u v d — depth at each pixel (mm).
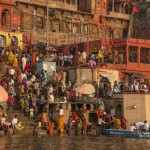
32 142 54906
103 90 86688
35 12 139000
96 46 123625
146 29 155375
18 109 74875
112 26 160500
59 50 111312
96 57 105312
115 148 50562
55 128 70750
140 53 119125
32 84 81875
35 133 64812
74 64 104750
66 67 104438
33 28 137875
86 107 78688
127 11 166625
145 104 75438
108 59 111312
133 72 116000
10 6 124062
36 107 72000
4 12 124188
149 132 65250
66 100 78375
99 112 73250
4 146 50125
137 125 70938
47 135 65375
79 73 94812
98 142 56875
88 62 101062
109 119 72500
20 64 94750
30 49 103062
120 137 64812
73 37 144750
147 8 156500
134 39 117250
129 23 163875
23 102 73312
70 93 79938
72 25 149875
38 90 78875
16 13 133875
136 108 76250
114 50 118062
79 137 63719
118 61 115062
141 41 118562
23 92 76062
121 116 78375
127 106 77250
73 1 151375
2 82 81688
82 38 147875
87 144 54219
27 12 136875
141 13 159000
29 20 137375
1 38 118938
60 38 140250
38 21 140000
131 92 77000
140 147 52062
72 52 125500
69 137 63375
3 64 91750
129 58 116625
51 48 105812
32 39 127500
